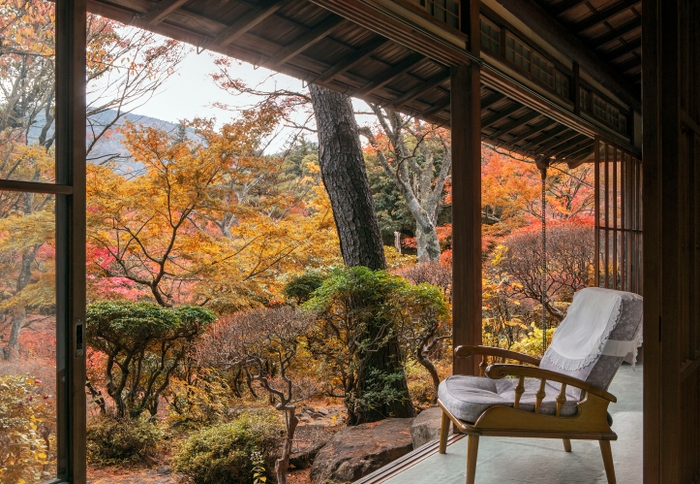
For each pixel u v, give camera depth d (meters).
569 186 10.58
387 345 6.11
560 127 5.92
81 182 1.59
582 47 5.07
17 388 1.45
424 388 6.84
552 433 2.32
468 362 3.16
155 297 7.29
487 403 2.34
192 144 7.22
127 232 7.07
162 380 6.35
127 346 5.98
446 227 11.46
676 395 1.68
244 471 4.95
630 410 3.85
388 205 13.80
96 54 6.67
